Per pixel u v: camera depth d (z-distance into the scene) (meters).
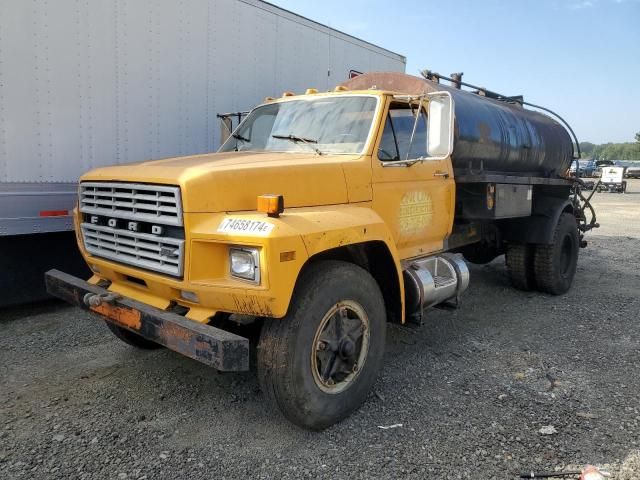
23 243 5.63
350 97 4.40
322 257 3.57
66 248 5.95
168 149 6.38
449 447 3.20
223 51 6.89
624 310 6.16
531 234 6.48
